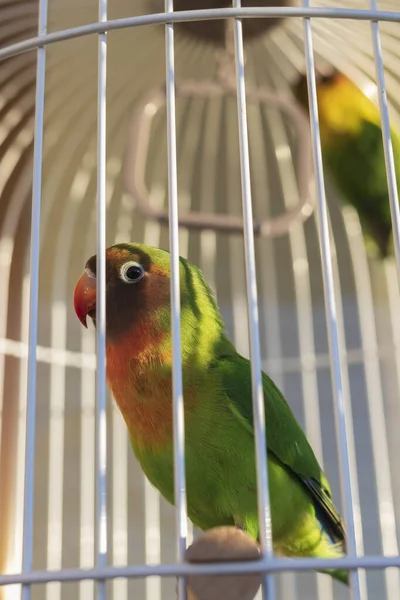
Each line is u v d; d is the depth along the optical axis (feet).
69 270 7.70
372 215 6.74
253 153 7.35
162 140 7.16
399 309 8.51
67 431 8.67
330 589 8.68
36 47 3.73
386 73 5.82
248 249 3.25
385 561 2.85
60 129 6.22
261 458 3.06
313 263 8.71
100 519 2.98
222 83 5.63
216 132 7.22
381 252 7.04
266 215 7.47
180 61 5.89
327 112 6.27
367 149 6.36
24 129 5.98
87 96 5.99
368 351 7.98
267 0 5.01
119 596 8.32
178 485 3.09
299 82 6.21
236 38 3.55
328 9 3.57
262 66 5.97
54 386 7.95
